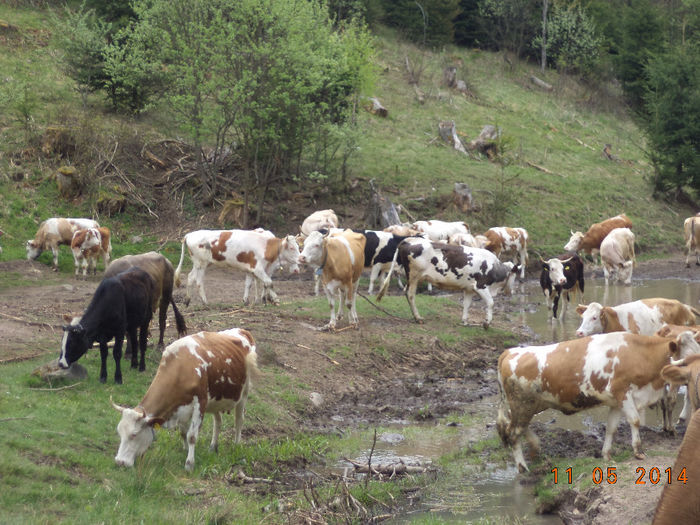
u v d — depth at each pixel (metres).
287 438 10.65
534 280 27.78
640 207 36.97
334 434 11.38
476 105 46.78
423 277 17.64
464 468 9.96
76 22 32.38
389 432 11.53
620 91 56.62
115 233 25.30
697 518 4.66
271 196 29.28
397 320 17.80
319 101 30.44
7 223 23.89
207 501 8.20
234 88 25.22
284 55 26.25
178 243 25.69
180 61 26.88
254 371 9.64
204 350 8.82
